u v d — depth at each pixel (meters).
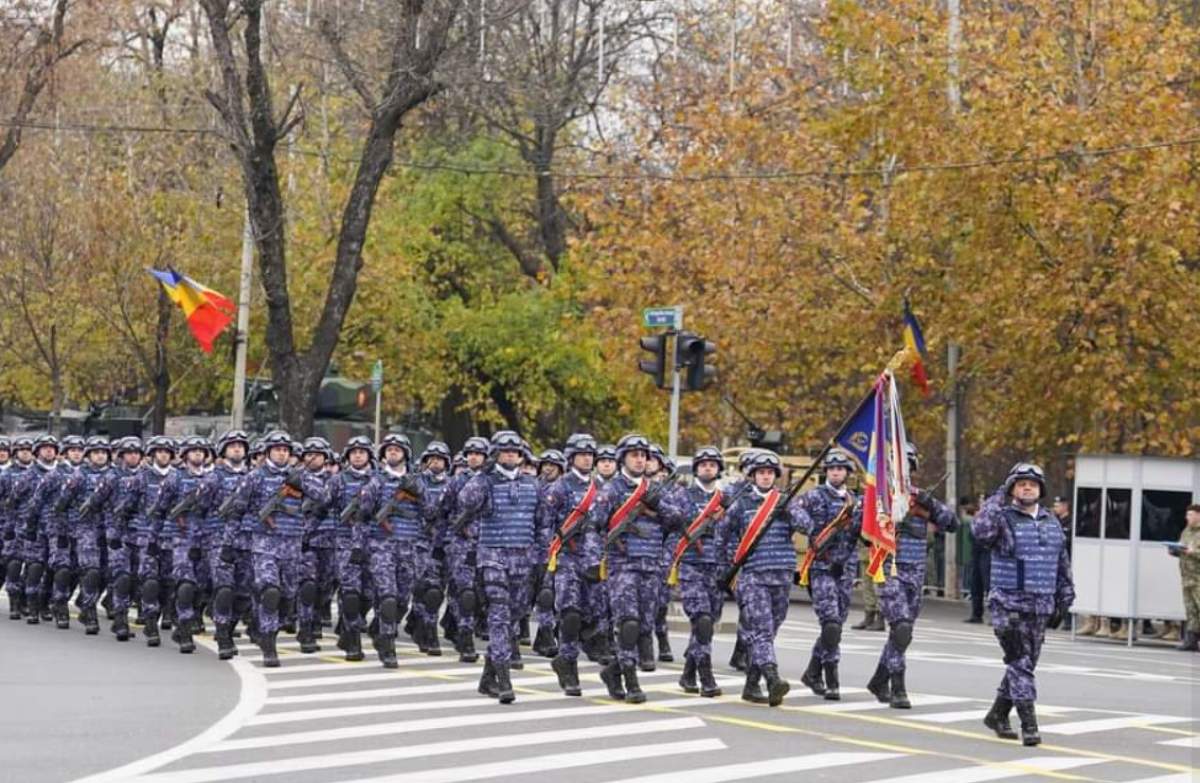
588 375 53.06
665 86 54.03
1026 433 40.66
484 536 19.45
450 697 19.50
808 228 41.91
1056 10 38.25
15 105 46.44
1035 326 36.53
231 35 46.19
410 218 53.03
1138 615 31.89
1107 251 37.06
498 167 52.97
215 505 24.09
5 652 23.66
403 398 54.78
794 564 19.41
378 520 22.70
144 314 46.78
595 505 19.47
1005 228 37.78
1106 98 36.78
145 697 19.05
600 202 46.56
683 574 19.95
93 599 26.69
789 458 39.53
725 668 23.28
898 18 39.66
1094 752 16.53
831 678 19.97
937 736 17.23
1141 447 37.31
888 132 39.38
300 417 36.66
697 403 45.03
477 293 55.19
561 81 54.59
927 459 51.56
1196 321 36.06
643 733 16.83
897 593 19.44
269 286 36.53
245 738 16.09
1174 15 37.50
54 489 28.03
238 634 26.41
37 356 51.53
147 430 49.69
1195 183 35.91
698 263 43.69
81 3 46.28
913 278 40.41
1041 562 17.05
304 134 50.69
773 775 14.47
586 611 21.67
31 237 47.50
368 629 24.53
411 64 36.22
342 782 13.71
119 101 48.09
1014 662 17.11
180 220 47.25
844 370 42.56
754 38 51.38
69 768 14.23
